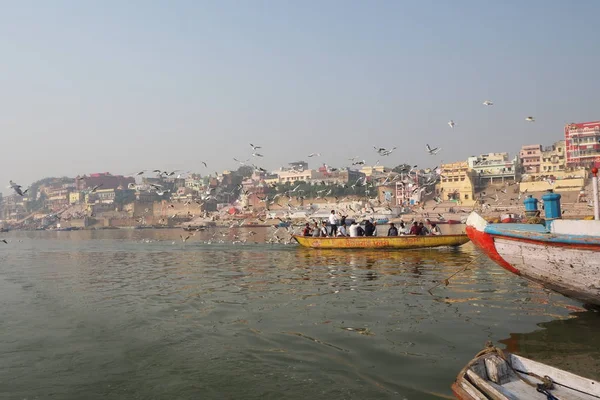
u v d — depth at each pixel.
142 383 6.50
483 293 11.66
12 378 6.75
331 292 12.45
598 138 87.44
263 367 6.91
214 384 6.37
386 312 9.91
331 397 5.81
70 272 19.12
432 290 12.24
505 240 9.75
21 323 9.85
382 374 6.45
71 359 7.50
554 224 8.88
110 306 11.52
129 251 30.59
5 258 26.80
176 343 8.20
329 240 24.95
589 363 6.63
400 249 23.25
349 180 107.06
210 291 13.31
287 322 9.38
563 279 9.05
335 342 7.93
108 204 142.50
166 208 115.81
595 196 9.12
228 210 89.06
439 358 6.98
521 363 5.82
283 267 18.45
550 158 100.12
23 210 189.25
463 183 87.00
